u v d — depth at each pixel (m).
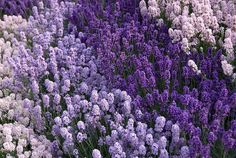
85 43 6.28
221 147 4.03
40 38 6.07
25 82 5.51
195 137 3.67
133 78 4.87
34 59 5.87
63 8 7.24
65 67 5.79
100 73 5.58
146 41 5.98
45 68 5.34
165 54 5.63
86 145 4.57
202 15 5.49
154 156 4.07
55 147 4.48
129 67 5.29
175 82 4.75
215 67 4.94
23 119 4.85
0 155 4.55
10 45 6.77
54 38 6.54
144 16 6.20
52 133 4.52
